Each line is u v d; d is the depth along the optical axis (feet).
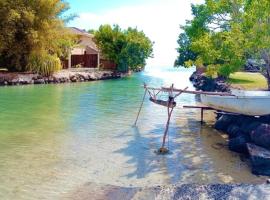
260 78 101.19
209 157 41.29
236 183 33.06
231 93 52.95
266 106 49.67
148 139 48.96
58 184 32.30
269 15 58.39
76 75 133.69
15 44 123.75
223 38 66.90
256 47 61.41
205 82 110.83
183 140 48.98
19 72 125.39
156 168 37.22
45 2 124.98
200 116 66.54
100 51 175.73
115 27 176.35
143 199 29.19
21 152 41.29
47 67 124.88
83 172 35.45
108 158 40.04
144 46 180.14
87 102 80.79
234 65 61.98
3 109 68.64
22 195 29.86
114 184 32.68
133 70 203.51
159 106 77.10
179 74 209.97
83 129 53.62
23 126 54.49
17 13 118.11
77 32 195.72
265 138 41.32
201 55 70.03
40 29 125.49
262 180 34.22
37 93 93.76
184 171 36.50
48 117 61.98
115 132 52.47
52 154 40.81
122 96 92.79
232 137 49.42
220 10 65.87
